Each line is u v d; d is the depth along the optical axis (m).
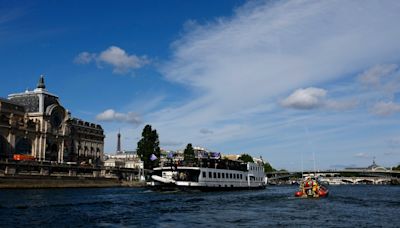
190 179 107.38
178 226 46.72
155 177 106.88
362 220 55.03
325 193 100.38
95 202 70.88
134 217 52.97
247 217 55.62
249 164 136.00
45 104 159.88
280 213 61.06
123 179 172.12
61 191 108.62
